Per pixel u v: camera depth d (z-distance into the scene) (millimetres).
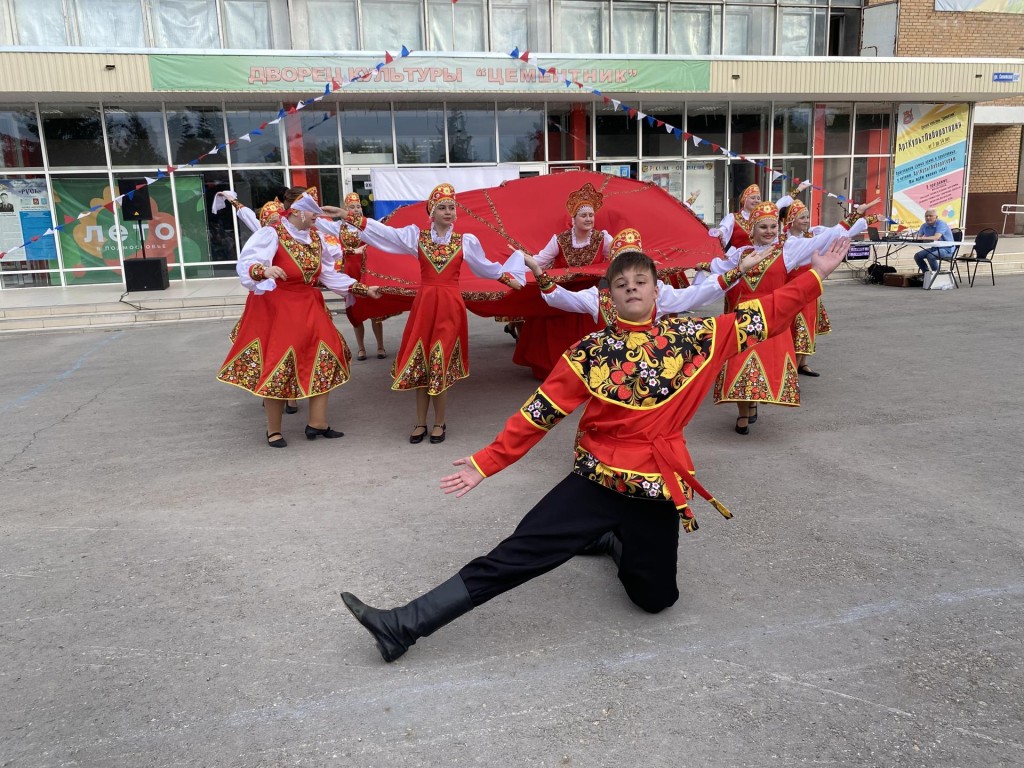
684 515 2695
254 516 4324
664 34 17344
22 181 14391
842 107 17672
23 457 5469
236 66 13383
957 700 2590
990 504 4230
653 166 17078
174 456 5445
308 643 3039
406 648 2832
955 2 18234
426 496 4578
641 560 2943
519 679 2777
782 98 16812
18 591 3500
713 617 3150
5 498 4672
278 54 13516
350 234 7008
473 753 2396
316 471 5078
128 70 13023
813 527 3994
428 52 14047
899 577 3438
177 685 2781
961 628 3021
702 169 17344
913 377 7199
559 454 5375
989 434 5457
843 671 2768
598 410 2779
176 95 13789
